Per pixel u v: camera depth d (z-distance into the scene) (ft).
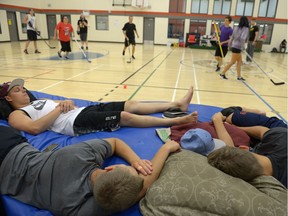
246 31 17.06
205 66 24.76
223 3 48.14
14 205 4.45
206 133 5.84
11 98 7.18
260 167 4.33
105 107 7.83
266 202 3.71
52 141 6.44
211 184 4.04
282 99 13.64
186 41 49.08
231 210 3.68
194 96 13.71
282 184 4.39
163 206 4.04
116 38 52.95
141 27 51.72
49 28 54.75
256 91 15.23
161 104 8.44
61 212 4.10
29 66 21.20
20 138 5.35
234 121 7.15
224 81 17.81
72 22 53.11
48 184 4.26
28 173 4.51
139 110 8.08
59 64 22.70
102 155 4.96
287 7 46.29
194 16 49.44
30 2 50.03
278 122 6.54
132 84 15.99
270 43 48.85
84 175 4.24
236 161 4.26
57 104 7.51
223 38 21.18
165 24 50.90
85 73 18.93
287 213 3.60
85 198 4.05
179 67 23.65
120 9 51.08
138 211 4.27
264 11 47.44
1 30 43.65
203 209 3.84
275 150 5.01
